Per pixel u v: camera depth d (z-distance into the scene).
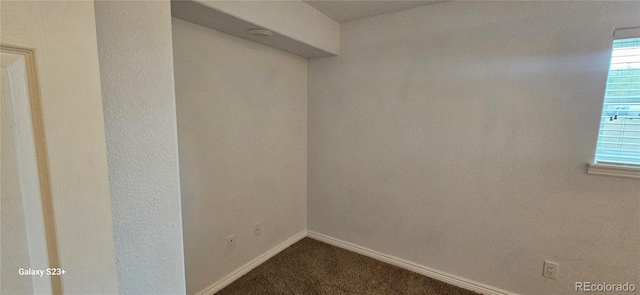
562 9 1.53
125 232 0.64
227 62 1.85
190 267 1.76
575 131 1.55
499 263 1.85
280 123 2.33
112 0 0.58
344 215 2.49
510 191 1.76
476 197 1.88
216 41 1.76
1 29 0.40
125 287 0.65
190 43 1.62
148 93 0.65
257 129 2.13
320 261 2.30
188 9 1.40
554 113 1.59
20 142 0.43
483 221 1.87
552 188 1.64
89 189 0.51
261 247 2.29
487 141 1.80
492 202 1.83
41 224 0.47
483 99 1.79
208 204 1.83
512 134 1.72
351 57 2.27
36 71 0.44
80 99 0.49
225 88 1.86
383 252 2.31
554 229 1.67
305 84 2.54
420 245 2.13
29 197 0.45
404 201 2.16
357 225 2.43
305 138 2.62
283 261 2.30
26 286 0.46
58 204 0.48
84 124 0.50
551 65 1.58
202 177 1.78
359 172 2.35
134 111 0.63
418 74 2.00
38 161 0.45
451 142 1.92
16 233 0.44
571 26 1.51
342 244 2.53
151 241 0.69
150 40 0.65
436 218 2.04
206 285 1.87
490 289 1.89
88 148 0.51
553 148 1.62
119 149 0.61
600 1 1.44
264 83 2.14
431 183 2.03
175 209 0.74
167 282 0.74
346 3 1.92
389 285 1.99
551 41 1.57
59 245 0.48
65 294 0.50
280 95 2.30
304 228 2.74
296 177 2.58
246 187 2.10
